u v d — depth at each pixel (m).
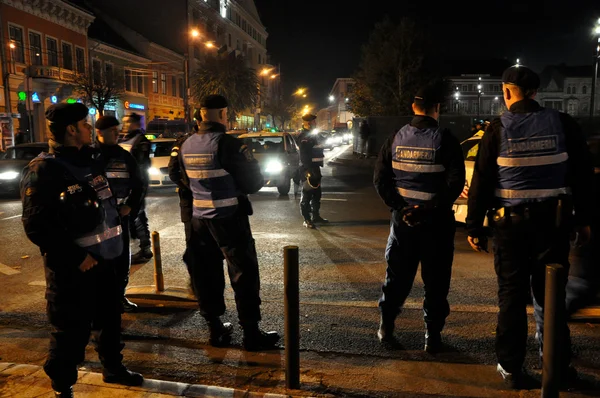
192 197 4.15
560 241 3.10
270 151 13.31
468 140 8.76
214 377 3.63
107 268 3.19
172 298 5.21
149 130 31.00
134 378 3.38
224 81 35.72
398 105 33.25
